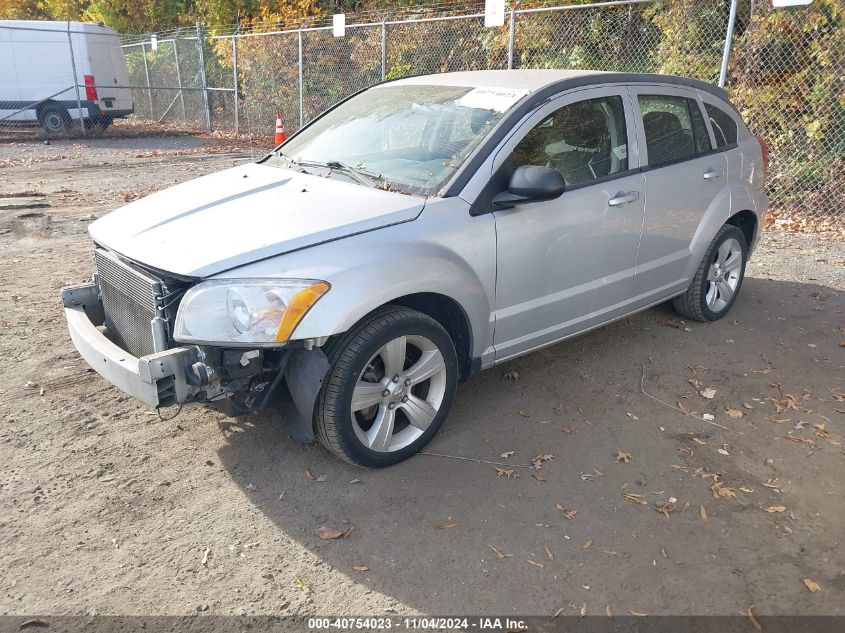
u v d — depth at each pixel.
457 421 3.94
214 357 2.99
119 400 4.08
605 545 2.97
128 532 3.01
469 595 2.70
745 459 3.62
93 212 8.90
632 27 10.79
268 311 2.94
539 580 2.77
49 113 17.16
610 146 4.28
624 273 4.47
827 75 8.55
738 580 2.78
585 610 2.63
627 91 4.43
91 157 14.08
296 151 4.48
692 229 4.95
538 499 3.27
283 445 3.67
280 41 16.19
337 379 3.15
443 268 3.38
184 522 3.07
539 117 3.88
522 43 11.77
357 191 3.67
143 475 3.40
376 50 14.23
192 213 3.54
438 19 11.08
